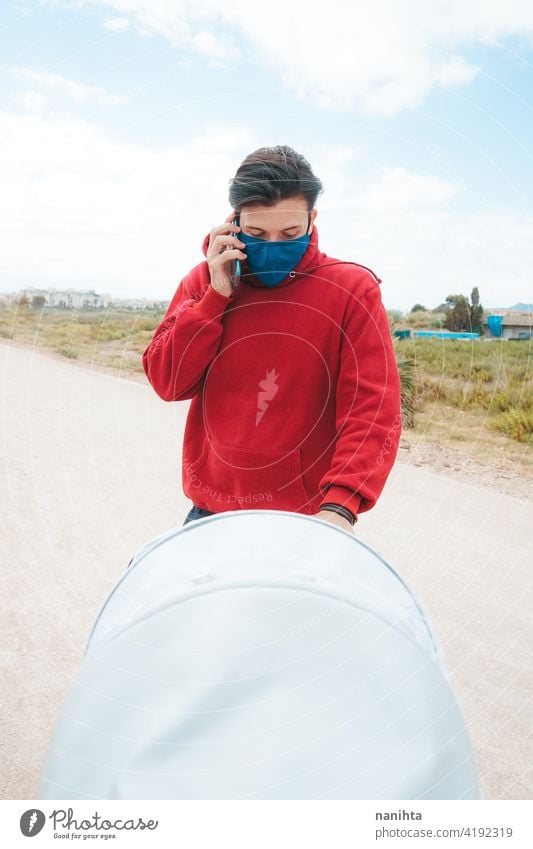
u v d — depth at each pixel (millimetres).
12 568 3496
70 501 4508
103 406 7816
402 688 971
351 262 1590
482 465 6238
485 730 2391
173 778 901
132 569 1183
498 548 4125
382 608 1052
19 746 2182
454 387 8492
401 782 912
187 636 991
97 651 1032
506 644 2996
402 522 4562
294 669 964
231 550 1112
